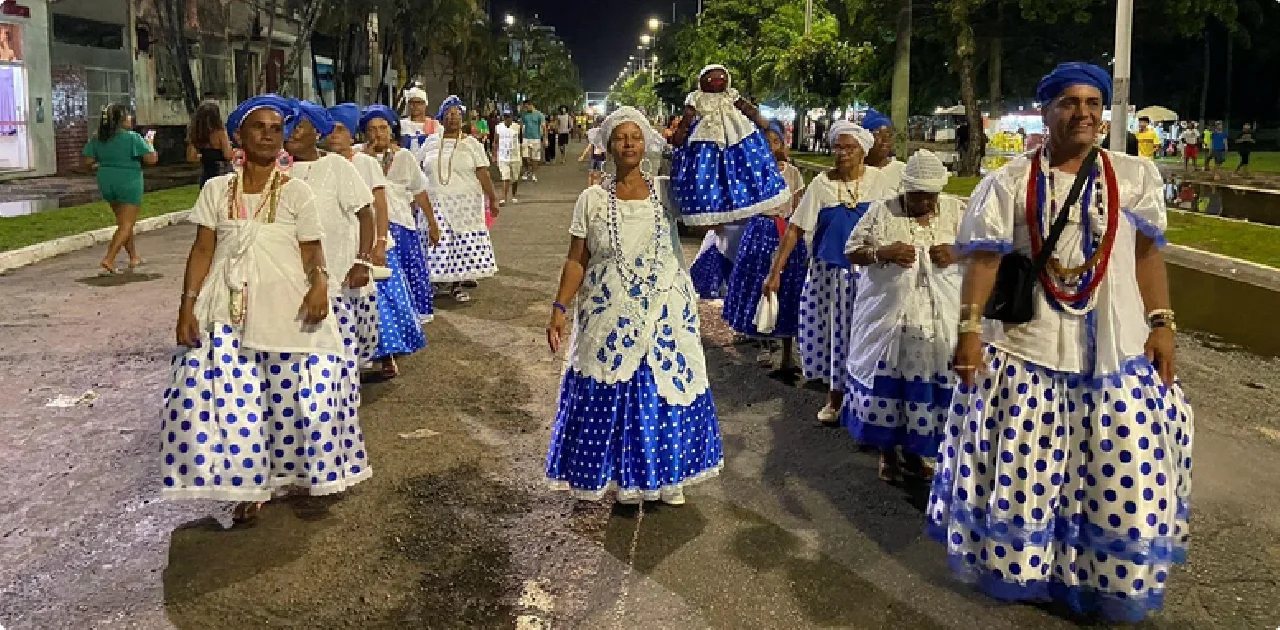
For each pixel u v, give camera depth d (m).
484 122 32.03
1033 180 3.70
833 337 6.21
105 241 14.42
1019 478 3.71
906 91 22.62
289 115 5.32
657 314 4.62
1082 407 3.67
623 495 4.66
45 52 25.86
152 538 4.53
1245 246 12.64
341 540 4.52
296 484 4.52
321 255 4.48
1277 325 8.60
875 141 6.21
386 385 7.12
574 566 4.27
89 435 5.94
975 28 32.03
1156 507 3.60
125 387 6.93
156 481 5.23
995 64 32.53
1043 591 3.83
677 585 4.10
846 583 4.13
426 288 8.63
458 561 4.31
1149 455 3.61
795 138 51.03
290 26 41.66
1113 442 3.61
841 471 5.49
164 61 33.66
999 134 39.12
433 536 4.57
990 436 3.80
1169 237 13.55
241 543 4.48
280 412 4.44
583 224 4.63
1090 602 3.78
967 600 3.99
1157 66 50.38
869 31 32.50
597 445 4.61
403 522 4.73
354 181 5.58
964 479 3.86
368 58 37.81
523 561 4.32
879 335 5.16
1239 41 45.28
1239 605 3.96
